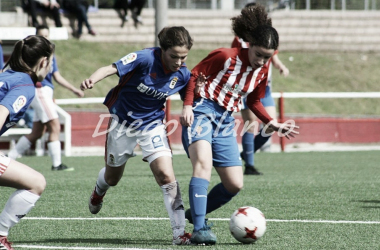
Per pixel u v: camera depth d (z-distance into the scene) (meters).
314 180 24.77
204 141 13.16
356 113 62.16
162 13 37.22
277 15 72.88
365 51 74.06
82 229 14.39
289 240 12.99
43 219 15.73
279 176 26.31
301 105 61.22
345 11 74.12
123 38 66.81
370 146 47.09
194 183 12.81
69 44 61.78
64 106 52.16
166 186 12.98
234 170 13.45
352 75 68.50
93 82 12.17
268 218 15.95
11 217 11.16
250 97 14.60
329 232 13.95
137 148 43.72
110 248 12.06
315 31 73.19
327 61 71.12
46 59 11.18
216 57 13.48
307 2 74.38
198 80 13.10
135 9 67.44
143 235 13.71
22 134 36.47
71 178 25.20
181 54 12.48
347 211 17.08
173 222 12.81
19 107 10.69
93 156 37.59
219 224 15.15
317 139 46.47
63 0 63.44
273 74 66.06
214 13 70.88
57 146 28.52
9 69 11.15
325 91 64.62
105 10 66.44
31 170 11.24
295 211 17.09
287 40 72.69
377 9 76.06
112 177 14.39
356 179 25.25
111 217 16.06
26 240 13.02
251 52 13.33
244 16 13.81
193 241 12.48
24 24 60.22
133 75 13.01
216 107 13.54
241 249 12.04
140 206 17.91
